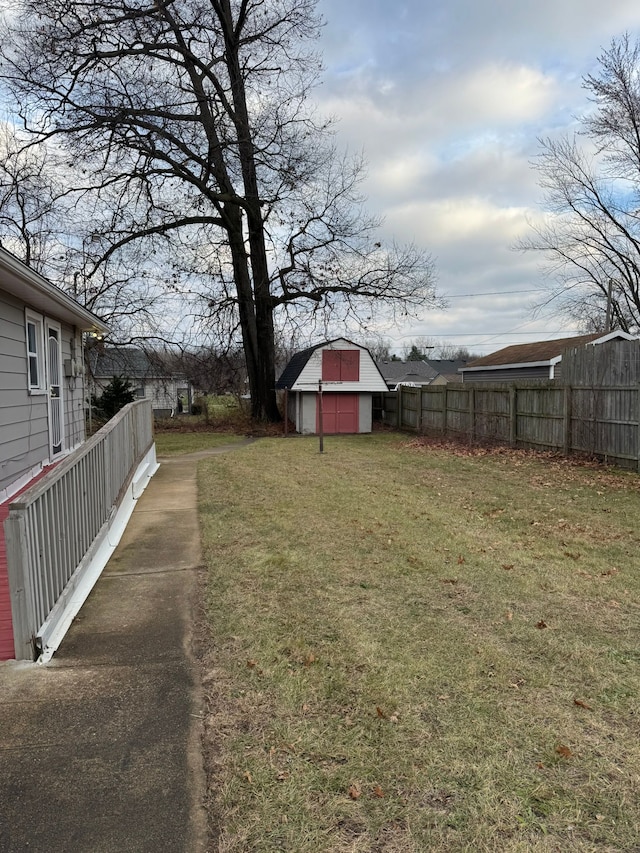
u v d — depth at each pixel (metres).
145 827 1.92
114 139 16.47
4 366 6.19
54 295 6.61
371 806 2.04
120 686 2.83
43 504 3.30
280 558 4.96
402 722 2.55
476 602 4.01
